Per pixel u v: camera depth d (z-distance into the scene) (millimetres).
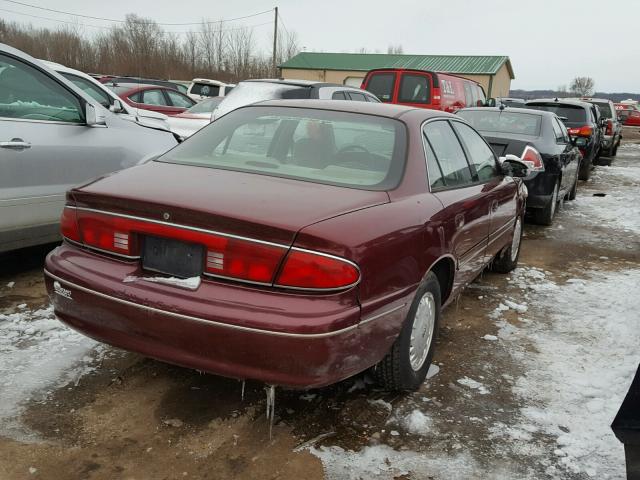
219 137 3572
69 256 2900
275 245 2443
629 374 3742
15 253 5332
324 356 2449
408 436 2957
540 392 3482
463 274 3861
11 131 4328
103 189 2830
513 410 3266
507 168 4824
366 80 13562
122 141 5230
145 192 2744
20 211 4426
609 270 6316
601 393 3484
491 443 2943
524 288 5484
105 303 2703
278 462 2703
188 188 2803
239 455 2740
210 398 3186
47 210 4613
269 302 2438
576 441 2984
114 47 51844
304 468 2672
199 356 2545
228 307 2457
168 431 2885
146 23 52719
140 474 2582
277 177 3041
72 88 4879
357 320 2531
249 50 53156
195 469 2631
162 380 3334
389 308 2756
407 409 3199
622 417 2248
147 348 2668
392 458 2777
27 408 2990
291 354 2416
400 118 3531
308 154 3320
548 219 8359
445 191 3488
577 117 13305
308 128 3477
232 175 3049
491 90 39594
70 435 2811
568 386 3568
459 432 3020
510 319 4660
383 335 2768
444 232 3248
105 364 3469
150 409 3055
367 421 3057
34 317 4008
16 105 4477
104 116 5152
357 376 3477
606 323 4629
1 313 4043
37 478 2518
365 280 2551
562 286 5621
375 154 3264
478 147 4492
